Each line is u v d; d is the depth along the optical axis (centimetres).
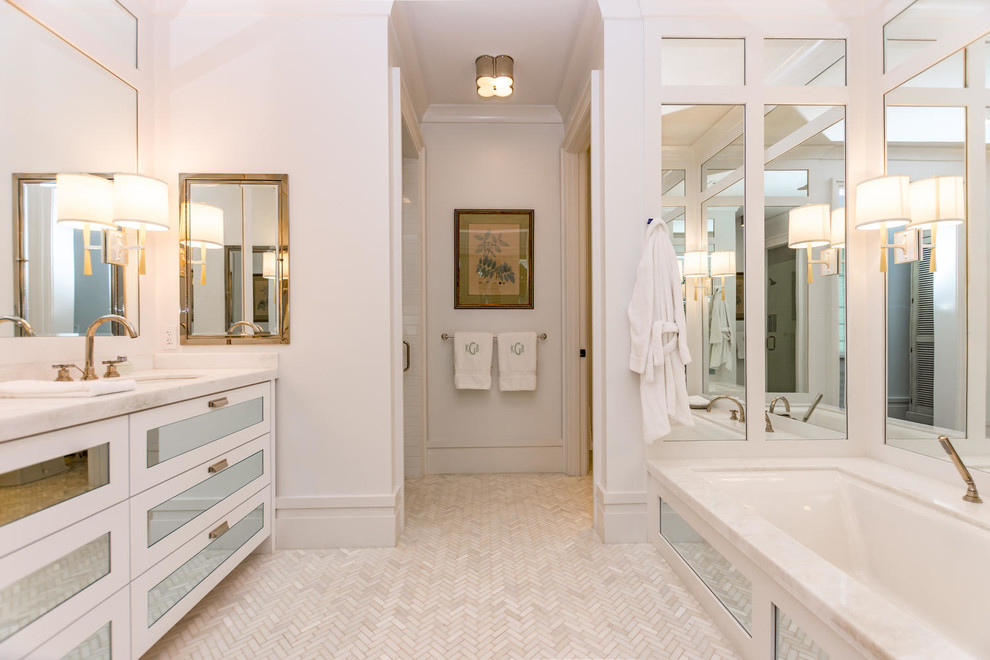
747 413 214
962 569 137
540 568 185
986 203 159
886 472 184
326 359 205
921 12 182
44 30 156
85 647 107
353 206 206
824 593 102
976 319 162
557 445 316
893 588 159
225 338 204
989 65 158
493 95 264
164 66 203
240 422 176
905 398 190
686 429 214
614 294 210
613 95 210
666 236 204
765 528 137
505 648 138
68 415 101
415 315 304
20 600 91
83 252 168
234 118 204
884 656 83
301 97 205
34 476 95
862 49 210
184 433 143
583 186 309
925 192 177
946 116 171
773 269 214
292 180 205
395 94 220
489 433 315
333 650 137
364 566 187
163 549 133
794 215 213
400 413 222
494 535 217
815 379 213
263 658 134
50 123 157
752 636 129
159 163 202
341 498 204
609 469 210
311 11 204
